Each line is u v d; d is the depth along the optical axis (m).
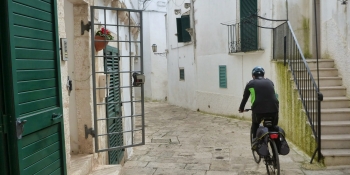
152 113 14.84
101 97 4.54
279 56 8.28
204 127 10.01
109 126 5.04
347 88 6.64
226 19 11.67
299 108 6.35
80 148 4.30
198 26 14.33
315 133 5.41
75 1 4.02
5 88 2.35
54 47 3.07
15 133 2.37
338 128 5.62
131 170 5.55
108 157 4.96
